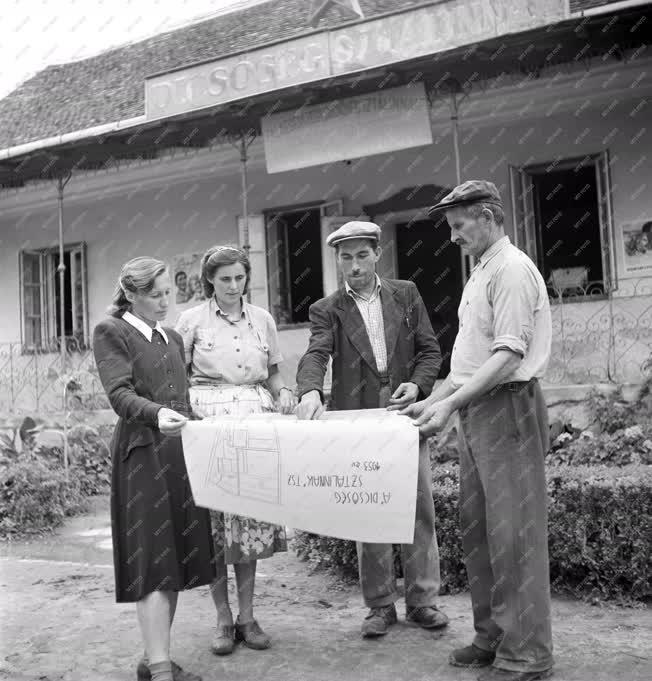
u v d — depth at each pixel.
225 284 4.03
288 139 8.99
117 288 3.71
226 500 3.52
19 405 13.87
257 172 11.97
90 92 14.68
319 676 3.52
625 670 3.44
